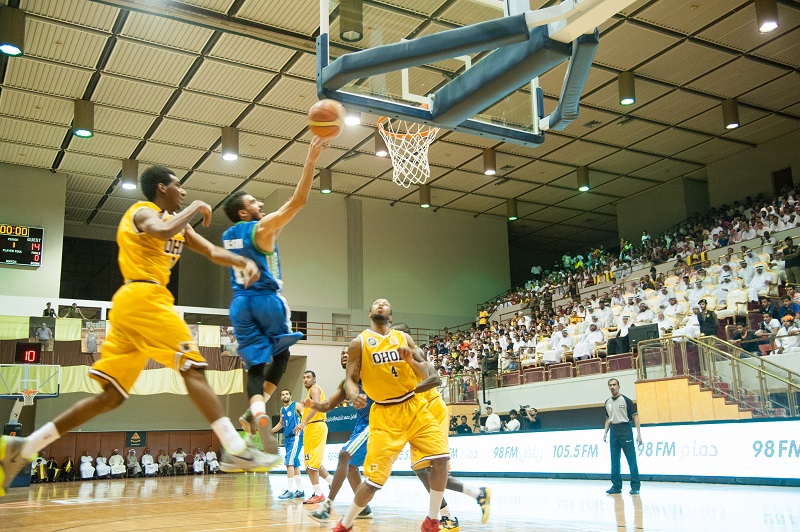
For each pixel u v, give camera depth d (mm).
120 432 24891
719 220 22250
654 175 25266
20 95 17453
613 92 18641
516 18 5629
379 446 5414
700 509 7652
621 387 15820
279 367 4047
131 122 19250
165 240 3291
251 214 4273
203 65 16594
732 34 16031
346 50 6973
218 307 27844
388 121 13234
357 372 5500
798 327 13414
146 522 7840
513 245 34000
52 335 20094
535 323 22797
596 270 24969
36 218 21750
